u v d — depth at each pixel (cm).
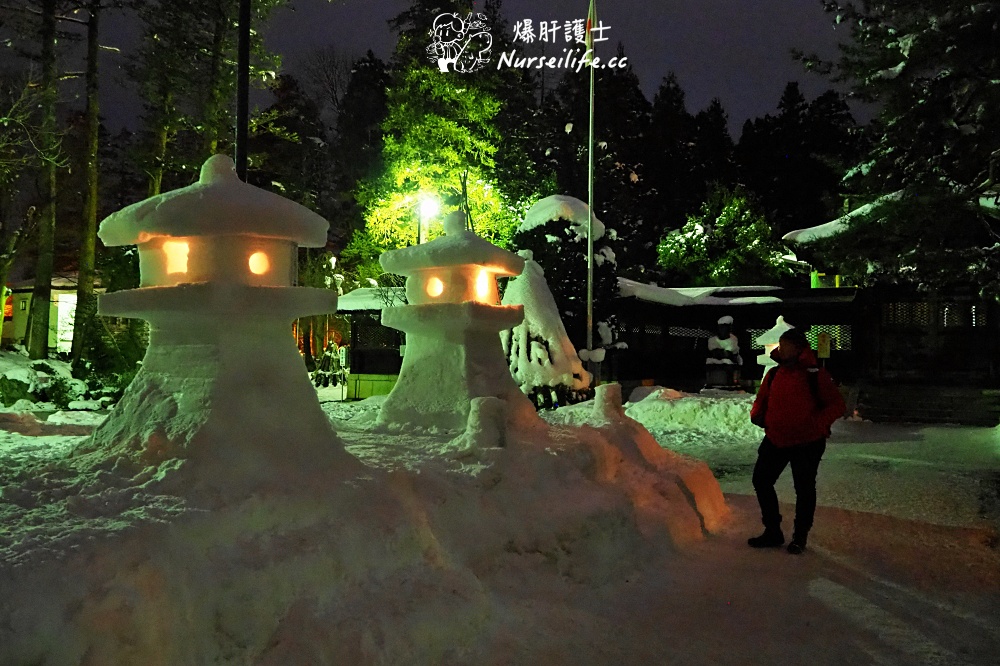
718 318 2873
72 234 3444
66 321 3394
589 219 2142
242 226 450
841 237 1675
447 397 694
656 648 431
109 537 299
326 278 3175
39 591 262
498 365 734
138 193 4053
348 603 358
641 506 645
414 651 362
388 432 688
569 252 2378
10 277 3653
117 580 284
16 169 2159
